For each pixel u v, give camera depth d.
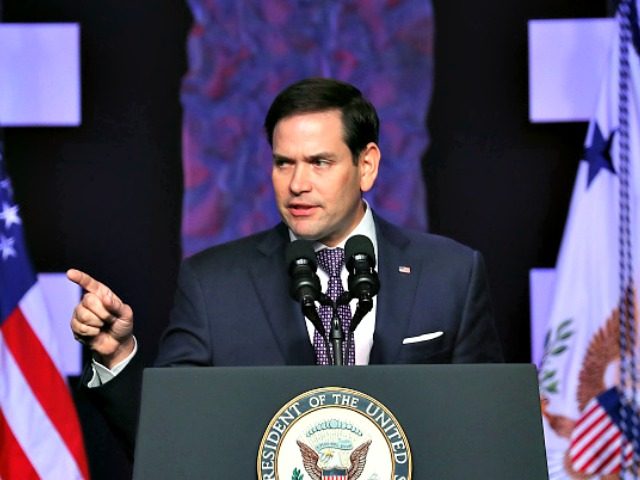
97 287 6.27
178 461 5.15
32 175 14.27
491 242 14.23
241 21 14.34
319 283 6.23
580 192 12.81
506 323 14.16
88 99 14.32
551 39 14.13
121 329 6.45
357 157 7.53
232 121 14.33
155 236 14.30
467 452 5.17
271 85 14.32
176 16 14.38
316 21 14.31
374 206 14.22
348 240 6.39
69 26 14.26
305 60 14.33
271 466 5.05
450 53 14.29
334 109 7.39
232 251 8.16
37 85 14.23
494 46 14.28
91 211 14.28
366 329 7.70
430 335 7.73
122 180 14.33
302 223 7.39
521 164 14.25
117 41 14.34
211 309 7.79
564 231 13.16
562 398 12.41
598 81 14.09
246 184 14.30
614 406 12.30
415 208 14.23
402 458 5.07
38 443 11.75
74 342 14.07
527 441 5.20
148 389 5.24
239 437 5.17
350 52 14.28
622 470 12.12
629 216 12.57
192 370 5.27
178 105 14.34
